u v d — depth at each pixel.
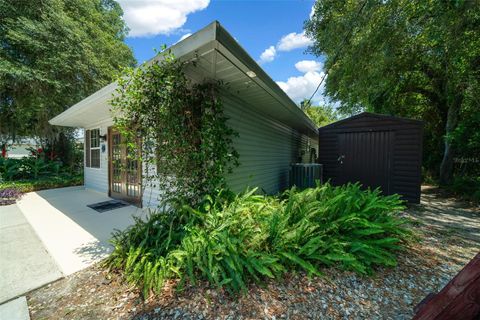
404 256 2.28
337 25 5.23
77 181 7.98
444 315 0.97
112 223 3.59
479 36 4.34
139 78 2.54
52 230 3.27
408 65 6.43
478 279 0.90
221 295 1.67
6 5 6.67
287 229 2.13
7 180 7.12
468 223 3.48
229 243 1.87
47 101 7.71
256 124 4.71
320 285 1.79
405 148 4.48
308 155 11.26
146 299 1.66
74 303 1.68
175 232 2.37
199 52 2.10
